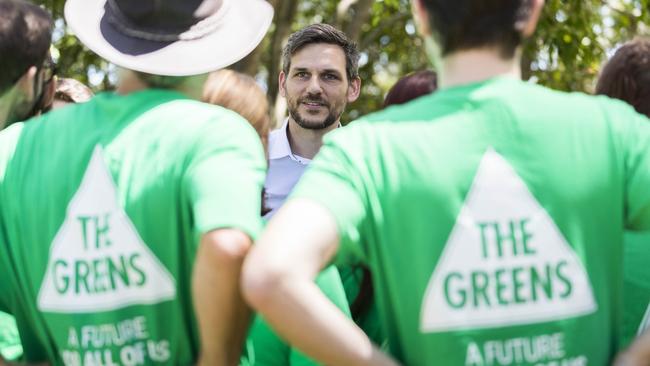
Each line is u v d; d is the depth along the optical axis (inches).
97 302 71.2
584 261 64.5
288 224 60.6
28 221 74.0
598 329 65.2
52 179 73.4
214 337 68.3
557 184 64.2
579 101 67.2
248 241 66.4
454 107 65.8
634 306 89.6
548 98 66.4
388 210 64.1
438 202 63.7
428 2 67.2
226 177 68.0
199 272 66.7
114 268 70.7
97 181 71.6
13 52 82.0
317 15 468.4
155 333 71.6
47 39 84.9
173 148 70.6
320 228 60.9
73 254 71.9
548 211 63.9
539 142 64.7
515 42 67.0
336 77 148.9
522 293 63.4
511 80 66.7
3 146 77.7
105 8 76.4
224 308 67.2
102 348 71.6
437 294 63.7
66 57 382.3
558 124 65.4
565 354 63.8
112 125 73.3
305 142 148.6
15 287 77.6
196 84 77.8
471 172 64.0
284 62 154.8
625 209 67.4
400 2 430.9
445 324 63.6
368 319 89.6
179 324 72.0
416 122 65.7
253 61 255.4
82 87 147.7
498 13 65.9
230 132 71.0
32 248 73.9
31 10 84.7
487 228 63.5
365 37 450.0
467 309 63.4
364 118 68.2
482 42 66.2
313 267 60.1
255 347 90.6
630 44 100.2
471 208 63.7
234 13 77.0
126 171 71.1
